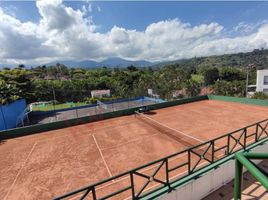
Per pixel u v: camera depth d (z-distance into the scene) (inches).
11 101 899.4
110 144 476.1
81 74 2834.6
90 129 605.9
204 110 781.3
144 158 391.2
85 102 1690.5
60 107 1456.7
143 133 540.7
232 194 272.7
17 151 469.7
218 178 284.4
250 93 1722.4
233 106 829.8
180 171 323.3
